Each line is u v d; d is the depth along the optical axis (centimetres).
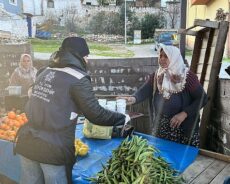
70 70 175
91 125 239
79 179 181
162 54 268
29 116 180
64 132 173
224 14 353
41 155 172
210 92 338
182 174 189
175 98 263
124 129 247
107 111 182
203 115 350
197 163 206
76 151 206
